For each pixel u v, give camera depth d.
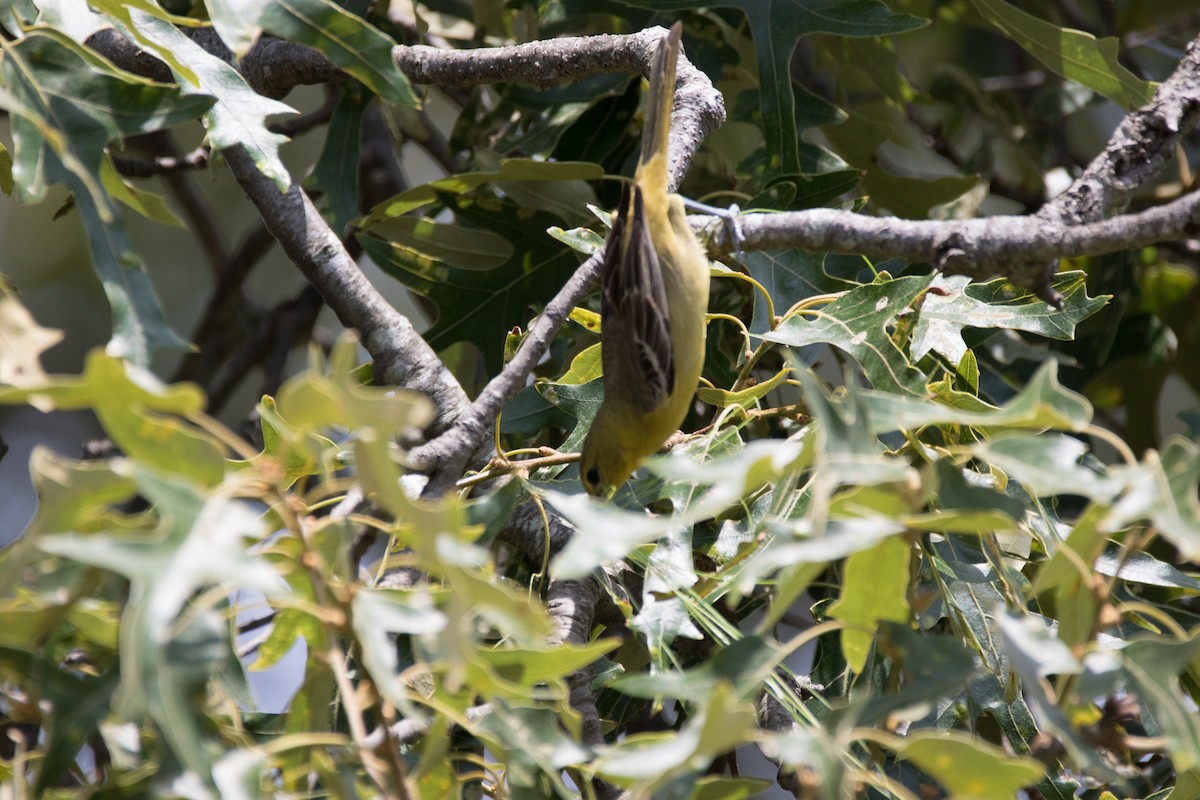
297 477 6.60
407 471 7.97
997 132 13.43
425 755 5.07
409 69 10.08
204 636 4.42
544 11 11.03
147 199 6.28
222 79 7.41
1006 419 4.96
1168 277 13.51
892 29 9.89
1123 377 13.16
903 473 4.74
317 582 4.75
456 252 10.39
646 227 8.77
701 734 4.45
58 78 6.21
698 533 8.38
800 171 10.62
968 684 7.43
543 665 5.30
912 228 7.64
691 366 9.25
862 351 7.51
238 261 14.15
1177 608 8.78
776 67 10.10
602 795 6.83
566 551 4.65
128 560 4.00
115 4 6.43
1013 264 7.19
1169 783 8.28
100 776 5.93
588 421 8.77
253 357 13.55
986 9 10.70
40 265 17.91
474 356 11.81
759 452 4.82
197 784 4.50
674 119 9.74
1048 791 7.38
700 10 11.20
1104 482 4.79
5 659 4.93
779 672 7.90
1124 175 8.38
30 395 4.37
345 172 10.75
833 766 4.47
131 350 5.78
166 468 4.61
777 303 9.26
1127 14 15.55
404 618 4.74
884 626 5.14
